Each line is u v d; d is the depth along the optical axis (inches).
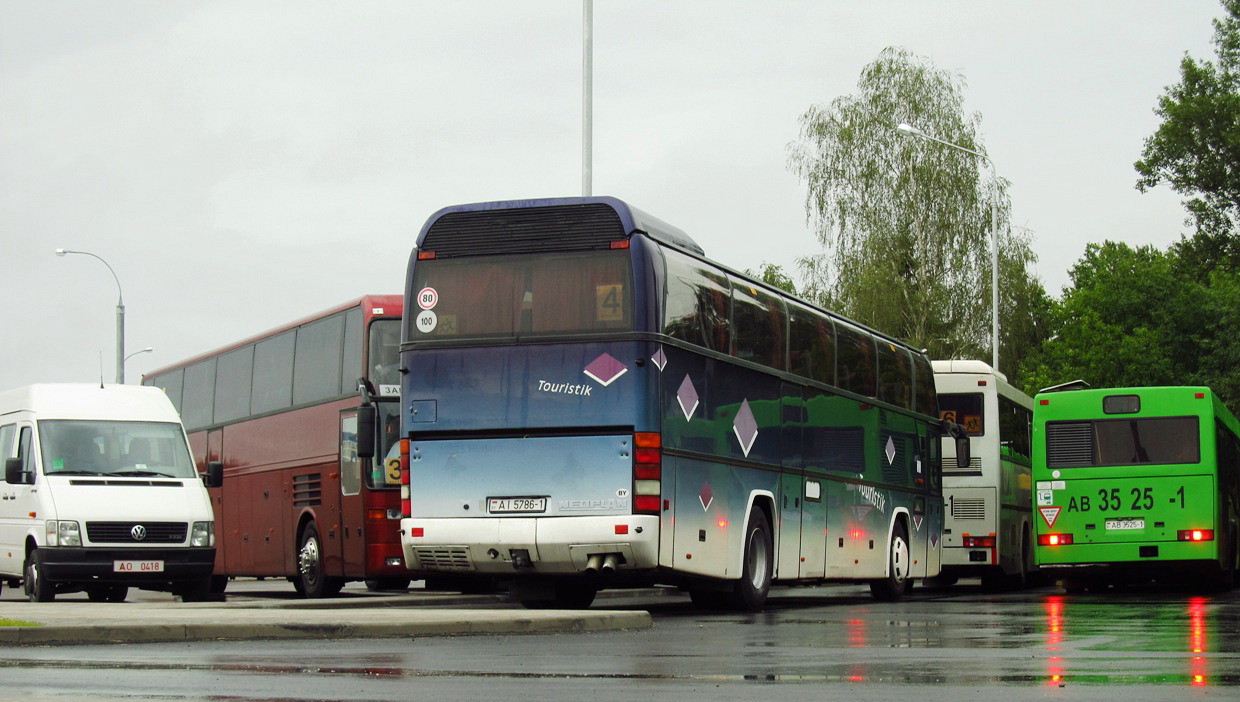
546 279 706.2
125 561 853.8
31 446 894.4
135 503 865.5
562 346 699.4
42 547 849.5
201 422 1136.2
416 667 408.8
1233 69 2805.1
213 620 527.2
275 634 518.9
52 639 483.8
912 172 2183.8
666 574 703.7
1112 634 570.3
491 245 717.9
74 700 319.9
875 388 979.3
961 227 2170.3
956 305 2154.3
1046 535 1072.8
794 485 837.8
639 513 680.4
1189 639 537.6
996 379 1237.1
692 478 716.7
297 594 1011.3
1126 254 3447.3
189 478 904.9
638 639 537.0
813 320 886.4
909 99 2213.3
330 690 344.8
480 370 710.5
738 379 775.1
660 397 689.6
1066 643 516.7
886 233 2182.6
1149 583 1379.2
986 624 650.2
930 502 1082.7
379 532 861.2
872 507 957.2
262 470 1013.2
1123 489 1057.5
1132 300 2743.6
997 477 1218.6
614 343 690.8
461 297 719.1
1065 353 2780.5
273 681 366.3
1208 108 2746.1
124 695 331.6
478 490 706.2
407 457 722.8
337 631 524.7
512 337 707.4
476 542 701.9
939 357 2130.9
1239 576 1359.5
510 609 753.6
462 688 350.9
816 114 2260.1
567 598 776.3
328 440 912.9
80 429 901.2
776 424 818.8
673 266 716.7
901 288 2138.3
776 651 477.7
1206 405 1050.1
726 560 748.0
